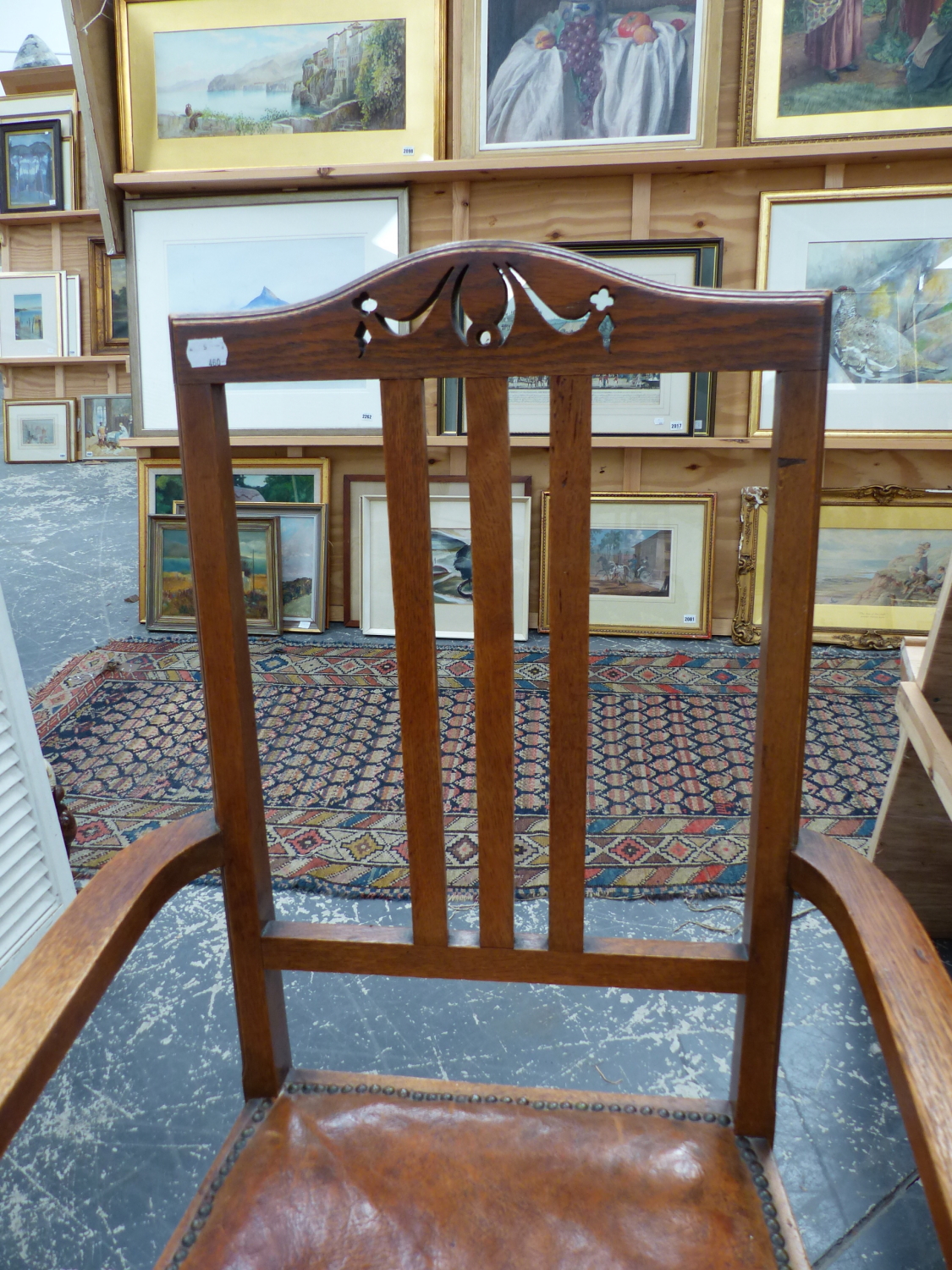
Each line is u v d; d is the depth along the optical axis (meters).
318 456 3.48
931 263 3.00
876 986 0.63
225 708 0.82
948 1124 0.53
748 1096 0.82
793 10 2.88
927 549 3.20
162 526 3.51
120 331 6.71
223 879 0.85
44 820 1.56
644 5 2.93
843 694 2.81
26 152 6.40
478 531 0.75
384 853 1.97
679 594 3.35
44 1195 1.20
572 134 3.05
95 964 0.68
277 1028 0.88
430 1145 0.81
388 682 2.98
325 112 3.16
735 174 3.06
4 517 5.31
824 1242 1.12
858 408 3.11
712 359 0.69
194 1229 0.75
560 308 0.70
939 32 2.82
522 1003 1.54
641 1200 0.76
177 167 3.25
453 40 3.09
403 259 0.71
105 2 3.16
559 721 0.78
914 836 1.58
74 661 3.18
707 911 1.77
